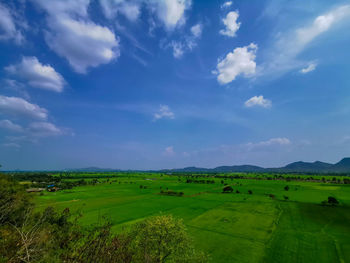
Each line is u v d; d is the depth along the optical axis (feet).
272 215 186.91
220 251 108.17
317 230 142.92
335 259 98.48
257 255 103.30
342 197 272.51
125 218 178.40
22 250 22.22
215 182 547.49
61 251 26.50
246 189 388.78
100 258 26.84
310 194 305.32
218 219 174.29
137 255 50.03
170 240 73.51
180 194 328.90
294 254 104.17
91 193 347.97
